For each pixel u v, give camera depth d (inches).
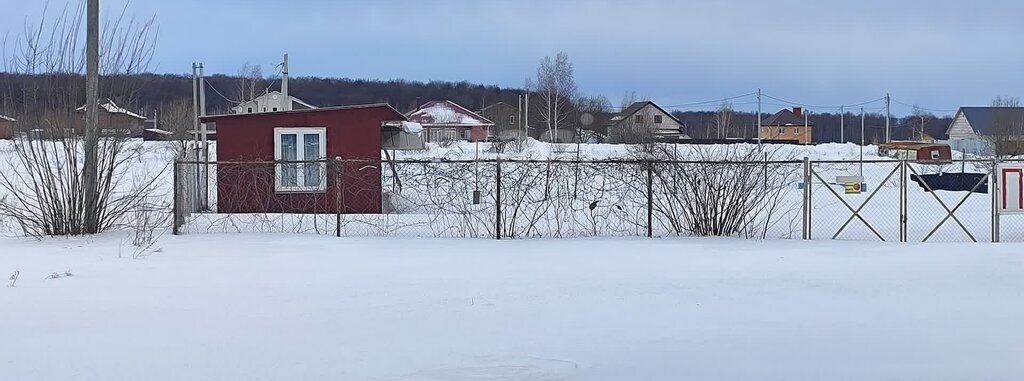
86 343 261.1
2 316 301.3
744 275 392.8
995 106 3115.2
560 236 554.9
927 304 322.3
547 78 3211.1
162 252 474.6
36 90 560.1
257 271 405.7
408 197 680.4
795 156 1793.8
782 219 679.7
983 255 451.8
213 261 439.2
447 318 298.2
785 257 452.4
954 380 217.9
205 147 971.3
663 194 564.7
